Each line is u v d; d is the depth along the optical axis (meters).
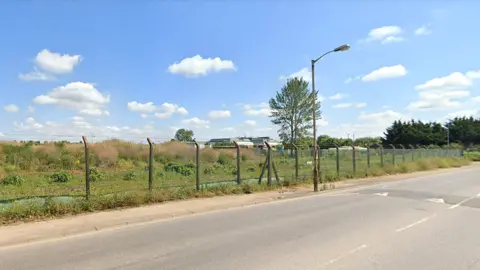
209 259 6.26
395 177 25.11
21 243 7.63
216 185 15.64
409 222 9.45
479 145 88.25
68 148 19.56
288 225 9.17
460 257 6.29
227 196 14.80
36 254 6.79
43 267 5.97
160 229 8.91
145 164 21.41
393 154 31.33
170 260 6.25
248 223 9.53
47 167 18.53
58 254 6.76
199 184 15.37
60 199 11.18
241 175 20.83
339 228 8.72
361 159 30.67
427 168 33.56
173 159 20.11
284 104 75.88
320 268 5.67
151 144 13.66
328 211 11.33
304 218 10.15
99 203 11.35
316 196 15.39
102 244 7.46
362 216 10.37
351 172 24.64
